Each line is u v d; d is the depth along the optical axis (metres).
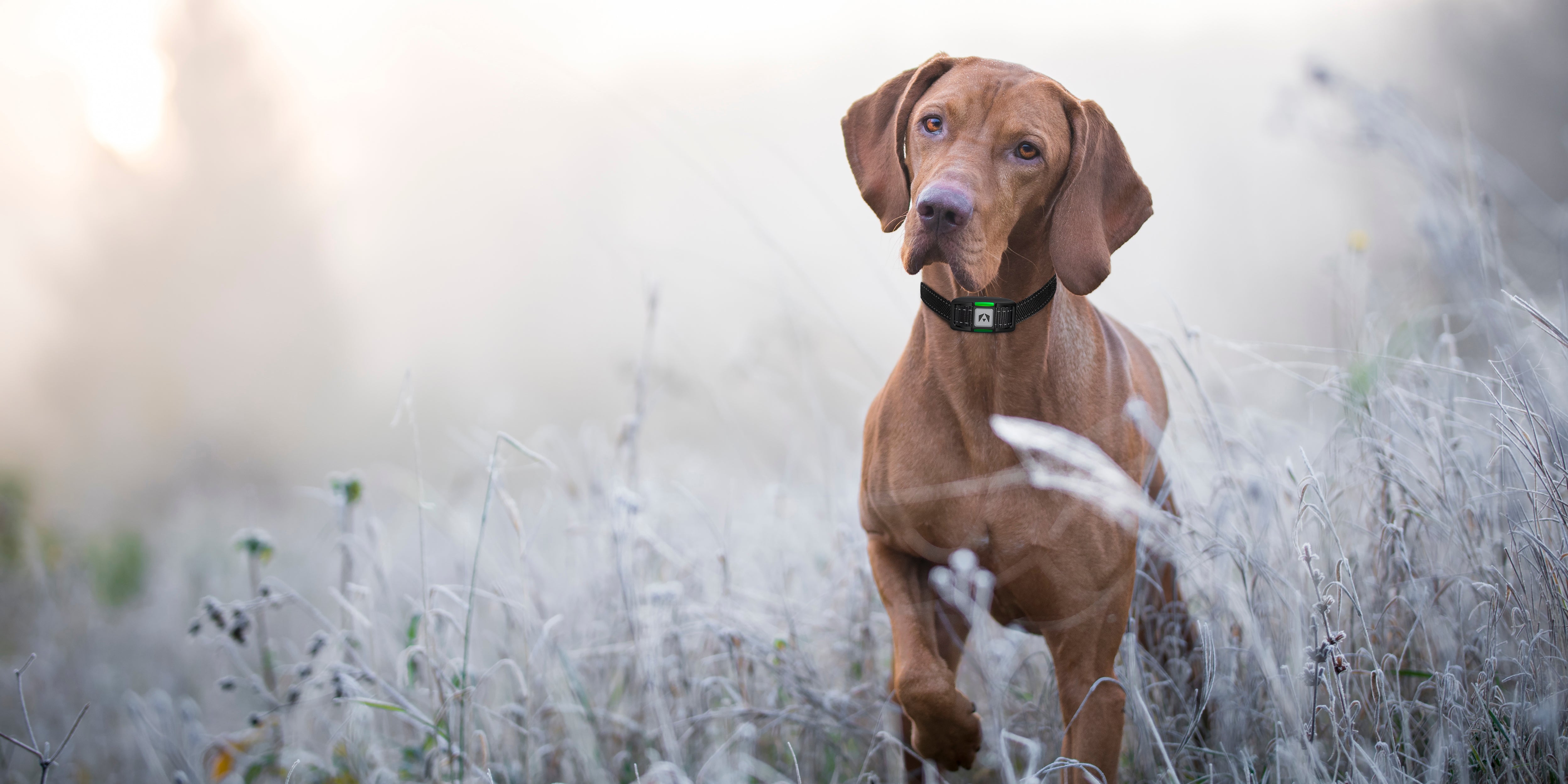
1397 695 2.62
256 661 4.77
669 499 4.62
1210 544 2.86
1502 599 2.60
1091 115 2.64
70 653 5.07
